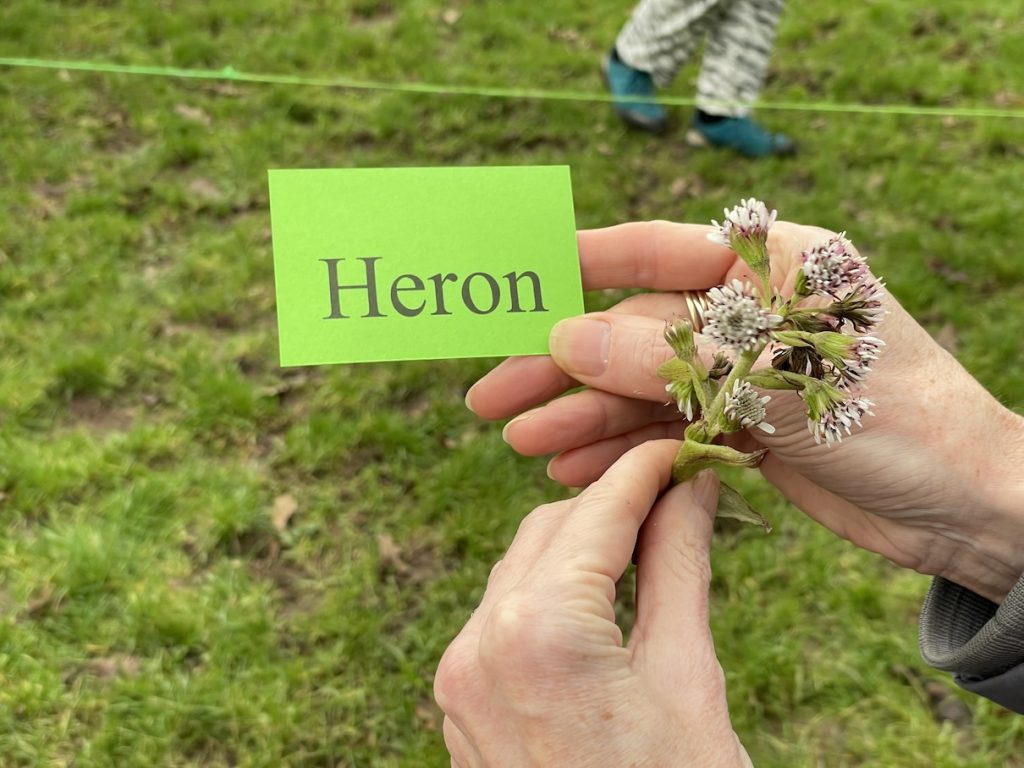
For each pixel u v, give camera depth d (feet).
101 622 7.04
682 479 3.17
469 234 3.57
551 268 3.63
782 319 2.63
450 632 7.35
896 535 4.09
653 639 2.92
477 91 10.34
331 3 12.87
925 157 11.54
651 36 11.08
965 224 10.72
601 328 3.58
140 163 10.32
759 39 10.64
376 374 8.84
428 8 13.04
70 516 7.59
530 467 8.37
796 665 7.22
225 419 8.29
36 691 6.61
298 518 7.88
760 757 6.81
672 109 11.97
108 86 11.07
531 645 2.61
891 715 7.03
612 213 10.50
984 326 9.61
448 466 8.20
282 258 3.41
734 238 2.79
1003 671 3.58
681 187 10.91
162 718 6.59
